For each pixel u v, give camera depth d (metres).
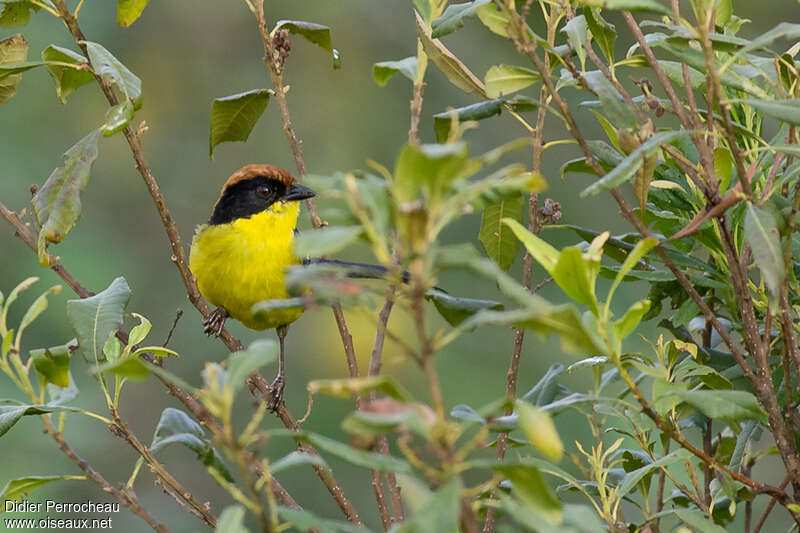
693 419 7.75
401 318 15.67
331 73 17.67
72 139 16.83
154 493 15.33
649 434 7.28
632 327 5.24
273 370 15.73
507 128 16.89
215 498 15.84
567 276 5.06
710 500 7.14
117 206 16.98
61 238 7.27
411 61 7.52
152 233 16.97
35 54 16.31
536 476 3.86
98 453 15.08
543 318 3.95
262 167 10.91
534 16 15.35
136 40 17.64
